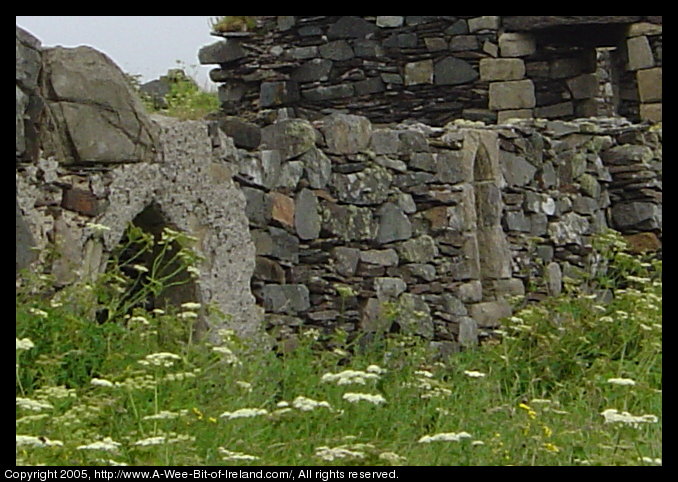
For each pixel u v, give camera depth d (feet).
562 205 52.34
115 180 34.88
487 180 48.08
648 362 38.86
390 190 44.68
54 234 33.12
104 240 34.47
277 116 59.98
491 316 46.50
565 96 63.00
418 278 44.93
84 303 32.04
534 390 37.88
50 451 25.81
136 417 27.48
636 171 54.95
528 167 50.60
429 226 45.68
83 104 34.01
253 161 40.50
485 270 47.78
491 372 39.19
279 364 35.40
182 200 37.29
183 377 29.63
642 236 54.85
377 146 44.62
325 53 62.13
